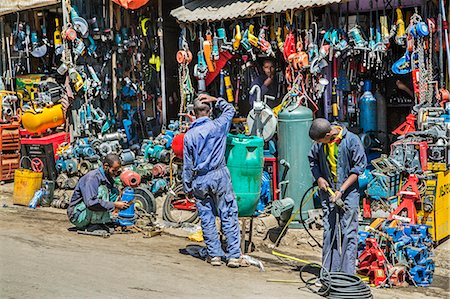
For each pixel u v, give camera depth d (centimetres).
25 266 849
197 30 1399
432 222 992
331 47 1170
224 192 916
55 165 1359
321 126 814
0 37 1634
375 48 1155
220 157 913
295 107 1121
